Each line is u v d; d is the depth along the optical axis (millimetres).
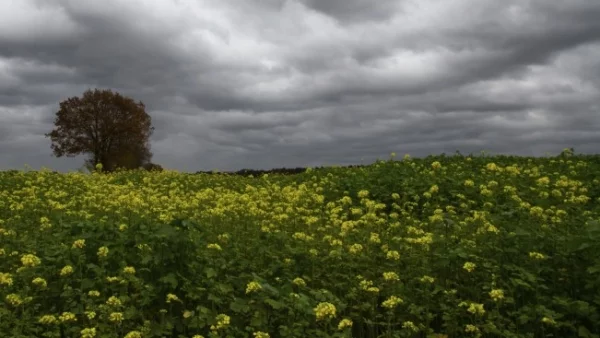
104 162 48781
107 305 7043
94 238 8453
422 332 7477
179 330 7137
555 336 7090
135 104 50656
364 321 7328
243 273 8000
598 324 6891
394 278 7746
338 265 8789
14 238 10016
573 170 18172
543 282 7914
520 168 18844
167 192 21156
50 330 6918
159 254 7848
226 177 25609
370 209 13133
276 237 9875
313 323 7086
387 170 19641
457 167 19812
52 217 11453
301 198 16453
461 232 10375
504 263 8422
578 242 7832
